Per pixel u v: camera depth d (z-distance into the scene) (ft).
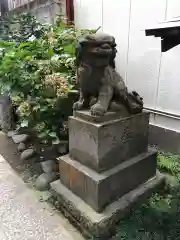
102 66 4.26
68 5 10.23
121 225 4.39
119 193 4.81
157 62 7.13
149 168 5.47
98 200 4.34
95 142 4.32
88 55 4.06
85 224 4.37
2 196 5.78
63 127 6.95
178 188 5.41
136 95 5.24
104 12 8.68
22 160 7.90
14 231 4.60
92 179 4.34
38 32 9.73
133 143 5.11
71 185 5.08
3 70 6.74
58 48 7.63
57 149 7.75
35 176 6.74
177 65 6.61
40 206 5.40
